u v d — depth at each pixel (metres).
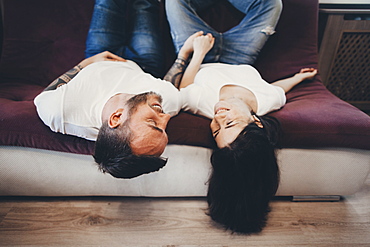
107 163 0.74
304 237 0.95
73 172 0.99
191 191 1.05
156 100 0.82
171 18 1.22
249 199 0.86
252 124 0.83
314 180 1.02
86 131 0.84
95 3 1.20
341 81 1.67
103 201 1.09
